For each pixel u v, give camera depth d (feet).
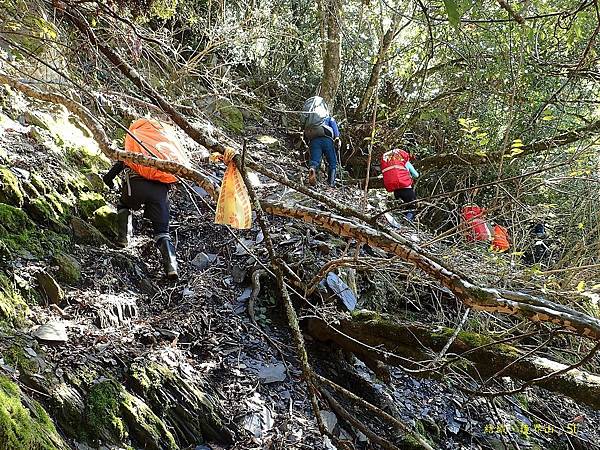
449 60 20.33
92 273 11.59
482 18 13.29
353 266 11.15
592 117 18.49
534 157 19.31
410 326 12.05
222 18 21.06
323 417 11.13
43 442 7.14
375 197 21.03
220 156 8.66
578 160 13.73
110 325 10.55
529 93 18.38
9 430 6.73
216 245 14.92
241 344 12.10
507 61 16.35
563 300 12.44
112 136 16.03
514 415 13.67
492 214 18.21
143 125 13.03
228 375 11.14
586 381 10.39
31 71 13.46
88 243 12.39
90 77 13.55
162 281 12.97
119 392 8.99
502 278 13.26
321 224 7.69
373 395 12.69
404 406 12.83
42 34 11.43
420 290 15.87
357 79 27.14
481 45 17.24
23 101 14.33
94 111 15.44
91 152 15.06
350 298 13.57
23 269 10.24
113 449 8.33
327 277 13.57
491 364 11.13
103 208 13.33
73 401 8.38
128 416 8.81
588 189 16.81
